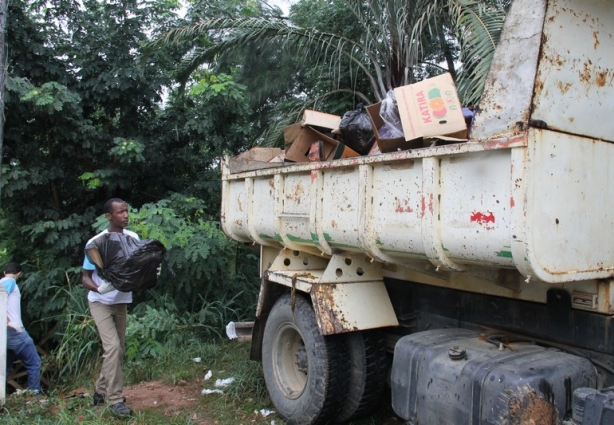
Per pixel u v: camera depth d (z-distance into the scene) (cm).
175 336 638
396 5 732
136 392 507
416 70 829
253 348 476
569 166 251
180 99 925
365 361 380
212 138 896
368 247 328
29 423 427
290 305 411
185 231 686
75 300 710
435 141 291
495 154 249
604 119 270
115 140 812
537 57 245
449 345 301
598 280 266
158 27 906
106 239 418
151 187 939
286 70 1073
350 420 405
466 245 263
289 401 407
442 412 279
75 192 887
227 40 832
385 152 323
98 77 838
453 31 729
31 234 798
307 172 387
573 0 261
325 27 905
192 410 456
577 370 258
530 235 234
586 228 256
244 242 517
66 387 586
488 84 262
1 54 649
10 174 770
